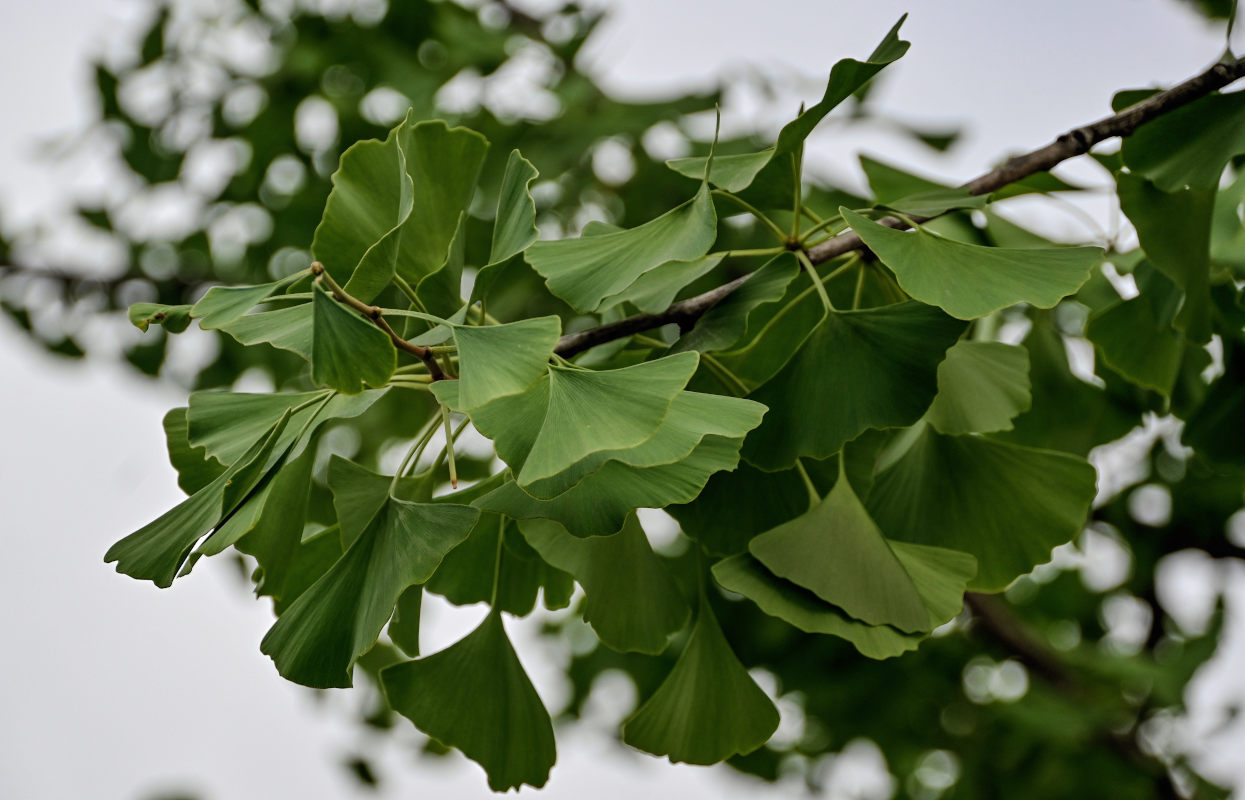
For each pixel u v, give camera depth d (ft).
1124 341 5.42
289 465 4.97
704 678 5.03
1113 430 5.64
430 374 4.91
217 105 8.77
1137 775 8.34
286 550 5.00
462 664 5.03
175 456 5.06
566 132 7.69
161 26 8.52
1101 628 9.46
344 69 8.64
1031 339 5.55
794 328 5.24
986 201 5.10
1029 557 5.12
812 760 9.12
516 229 4.95
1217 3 6.49
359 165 5.02
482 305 4.98
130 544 4.87
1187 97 5.13
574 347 5.12
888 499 5.17
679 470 4.83
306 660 4.80
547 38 8.54
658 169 7.91
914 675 8.27
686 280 5.12
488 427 4.71
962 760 8.74
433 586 5.21
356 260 5.01
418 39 8.70
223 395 4.98
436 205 5.08
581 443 4.66
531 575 5.22
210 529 4.82
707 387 5.05
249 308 4.81
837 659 7.93
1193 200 5.21
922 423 5.18
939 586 4.98
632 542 5.03
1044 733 7.91
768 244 7.01
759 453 4.93
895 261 4.89
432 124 5.05
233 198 8.84
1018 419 5.56
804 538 4.97
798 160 5.04
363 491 4.98
